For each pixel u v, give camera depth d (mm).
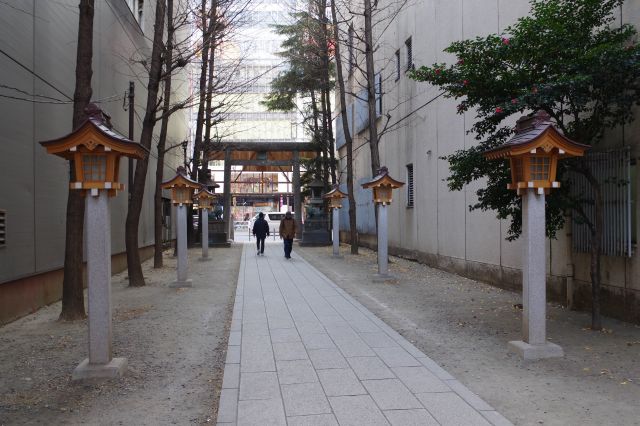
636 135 7367
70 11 11344
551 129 6012
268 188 68812
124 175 16469
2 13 8305
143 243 19703
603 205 7945
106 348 5746
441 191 14992
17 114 8820
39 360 6332
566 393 5066
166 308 9812
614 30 7160
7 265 8359
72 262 8648
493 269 11914
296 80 28922
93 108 5891
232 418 4531
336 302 10320
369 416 4559
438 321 8445
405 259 18750
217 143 25141
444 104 14586
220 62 25406
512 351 6457
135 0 18250
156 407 4887
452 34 13977
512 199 8195
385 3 21344
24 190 9055
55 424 4484
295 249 25047
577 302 8812
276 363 6176
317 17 26922
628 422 4387
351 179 21594
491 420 4438
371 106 17281
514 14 10695
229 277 14492
